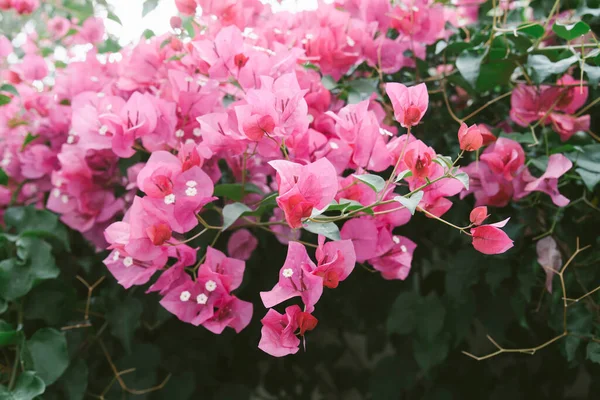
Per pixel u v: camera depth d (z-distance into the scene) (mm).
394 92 655
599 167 784
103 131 761
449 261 873
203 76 810
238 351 987
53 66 1015
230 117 718
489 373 965
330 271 651
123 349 892
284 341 637
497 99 840
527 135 811
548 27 881
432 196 699
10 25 1072
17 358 759
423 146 668
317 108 791
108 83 896
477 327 994
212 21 822
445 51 875
